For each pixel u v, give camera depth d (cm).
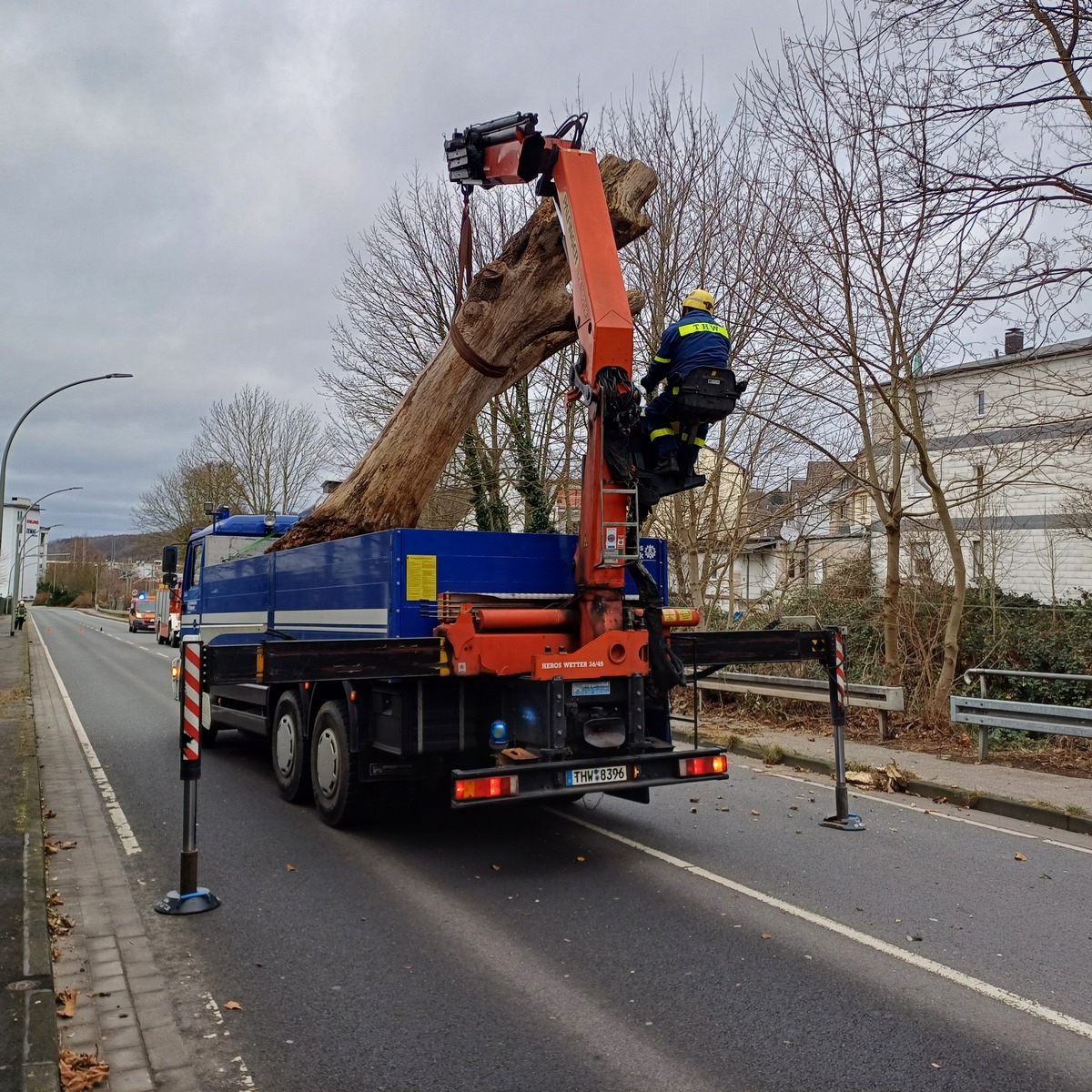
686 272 1323
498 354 731
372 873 580
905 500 1891
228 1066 340
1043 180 834
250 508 4388
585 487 586
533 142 637
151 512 5550
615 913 505
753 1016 379
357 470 800
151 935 471
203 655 517
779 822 718
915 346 1009
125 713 1383
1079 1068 337
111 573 11738
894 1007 387
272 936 471
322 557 707
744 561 1962
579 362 599
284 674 531
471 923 489
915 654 1259
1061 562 1906
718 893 540
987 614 1404
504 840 661
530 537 623
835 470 1291
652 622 596
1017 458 1451
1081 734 816
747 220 1215
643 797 662
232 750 1056
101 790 826
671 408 608
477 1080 329
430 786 701
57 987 407
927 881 564
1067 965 434
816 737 1073
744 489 1398
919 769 880
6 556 6569
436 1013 383
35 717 1335
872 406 1244
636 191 696
